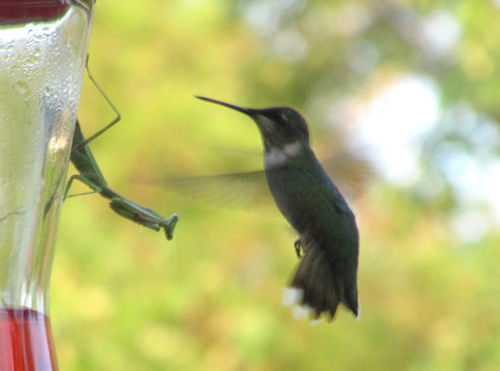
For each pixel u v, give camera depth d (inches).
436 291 515.2
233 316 479.8
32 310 183.3
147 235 473.4
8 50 195.5
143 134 481.1
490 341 507.8
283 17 633.0
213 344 476.1
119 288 458.9
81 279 451.2
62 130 198.4
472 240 548.7
